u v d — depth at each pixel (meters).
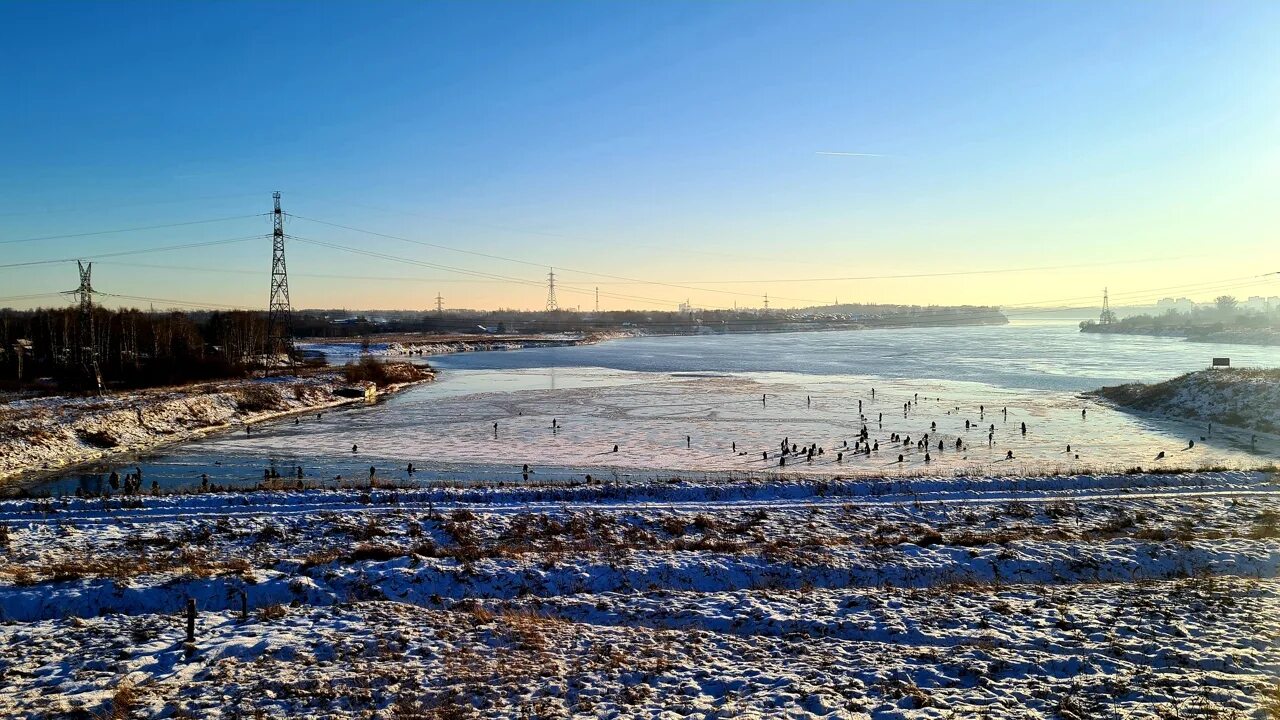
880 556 21.75
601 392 82.12
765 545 23.53
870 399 74.00
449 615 17.14
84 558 22.41
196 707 12.38
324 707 12.37
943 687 12.50
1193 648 13.38
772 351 160.25
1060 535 24.20
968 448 48.06
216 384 75.69
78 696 12.73
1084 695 11.70
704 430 56.19
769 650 14.71
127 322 94.12
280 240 96.75
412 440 52.59
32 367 81.50
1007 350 153.50
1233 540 22.69
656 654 14.52
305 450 49.00
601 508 29.08
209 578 19.08
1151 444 48.75
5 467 41.22
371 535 25.14
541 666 13.90
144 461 45.41
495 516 27.70
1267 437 49.84
